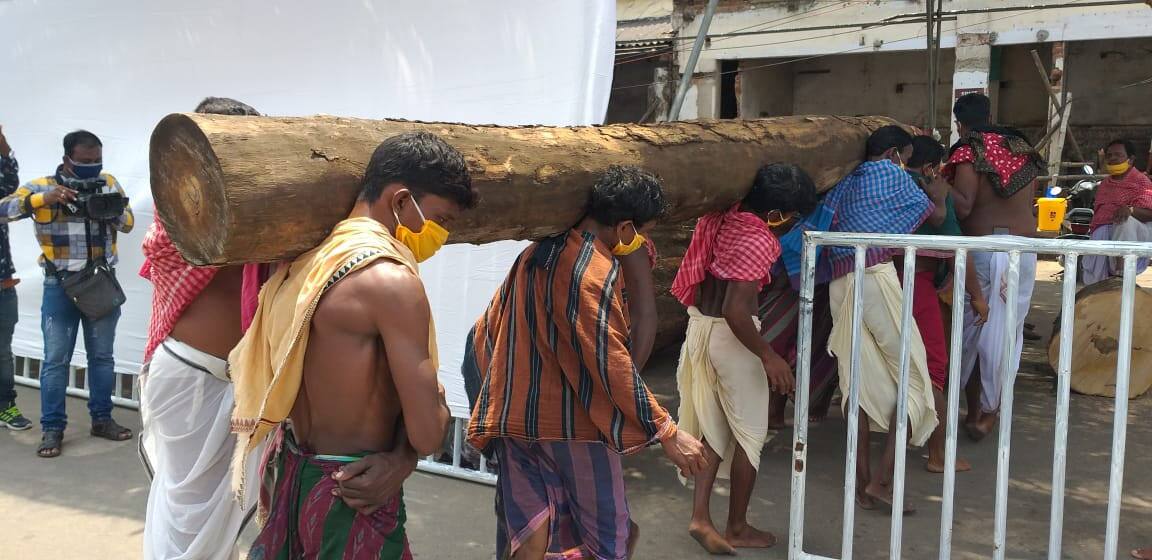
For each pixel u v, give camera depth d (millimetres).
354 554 1966
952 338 2746
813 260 2969
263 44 4395
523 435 2537
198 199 1914
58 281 4414
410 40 4035
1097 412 5258
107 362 4633
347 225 1942
